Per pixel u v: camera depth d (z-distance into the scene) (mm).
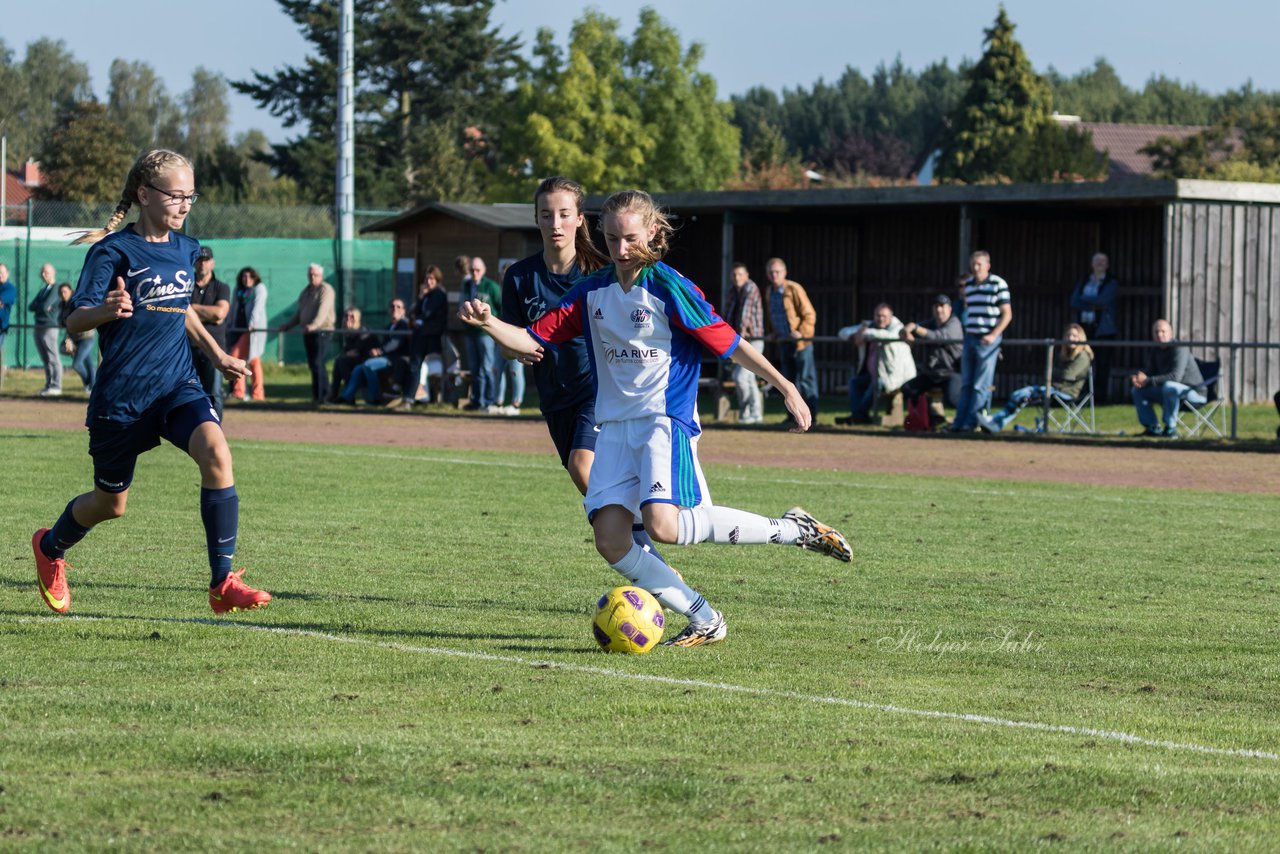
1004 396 56562
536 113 132500
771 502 25797
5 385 58312
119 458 14320
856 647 13703
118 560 18328
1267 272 50594
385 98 140875
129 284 14016
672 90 135625
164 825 8078
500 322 13164
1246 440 37906
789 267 61469
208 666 12195
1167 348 39312
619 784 8945
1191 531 22812
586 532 21703
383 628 14141
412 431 41031
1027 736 10383
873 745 10008
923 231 58219
